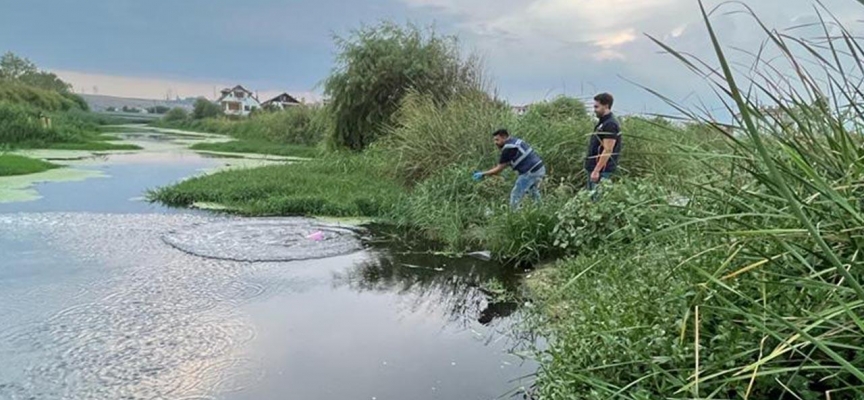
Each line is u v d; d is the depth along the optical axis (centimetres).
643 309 225
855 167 157
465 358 311
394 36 1336
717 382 163
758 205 183
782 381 162
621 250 332
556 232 490
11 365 290
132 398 261
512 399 263
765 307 151
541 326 332
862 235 146
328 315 381
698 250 212
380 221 727
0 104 1934
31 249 535
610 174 531
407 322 371
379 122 1319
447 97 1226
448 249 577
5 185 956
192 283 442
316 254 552
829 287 140
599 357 218
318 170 1098
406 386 277
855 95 173
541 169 632
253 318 369
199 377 283
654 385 190
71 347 314
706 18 118
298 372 291
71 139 2062
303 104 2427
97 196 877
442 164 852
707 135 233
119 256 518
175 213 754
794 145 168
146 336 332
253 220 718
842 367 136
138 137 2881
